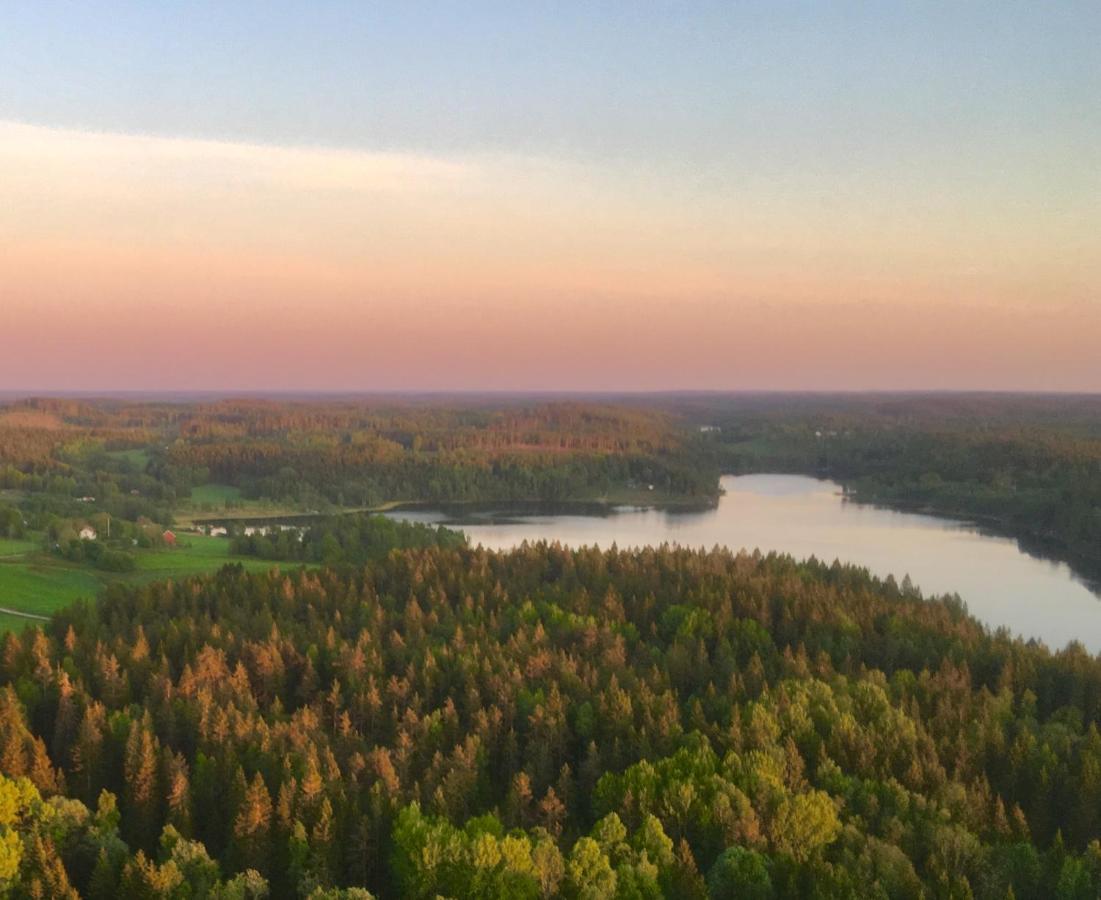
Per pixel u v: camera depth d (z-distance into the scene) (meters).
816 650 105.62
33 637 101.25
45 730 83.69
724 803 63.09
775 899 56.72
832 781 69.75
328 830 61.38
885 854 57.66
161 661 94.88
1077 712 90.19
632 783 68.25
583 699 87.56
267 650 94.88
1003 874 58.31
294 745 73.12
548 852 56.34
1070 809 69.94
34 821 59.91
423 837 59.66
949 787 67.94
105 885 57.03
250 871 57.56
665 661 99.56
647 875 55.66
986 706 87.50
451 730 80.62
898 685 92.06
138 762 69.12
